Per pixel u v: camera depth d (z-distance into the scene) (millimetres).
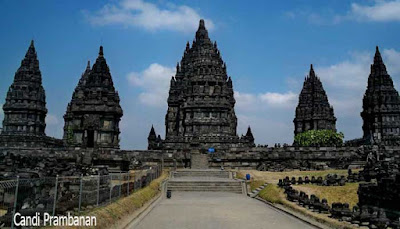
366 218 22250
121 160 70875
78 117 99688
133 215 27188
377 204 32969
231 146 84250
